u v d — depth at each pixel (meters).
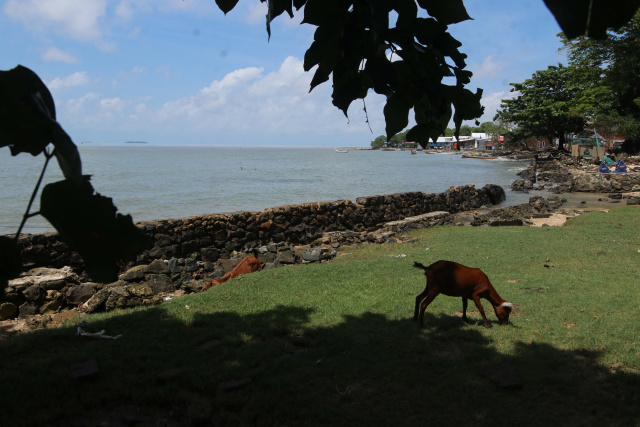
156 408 4.59
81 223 0.94
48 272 9.42
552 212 24.50
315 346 6.05
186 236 11.96
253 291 8.60
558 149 75.00
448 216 19.44
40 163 83.94
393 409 4.57
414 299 8.12
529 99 72.88
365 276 9.71
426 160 120.12
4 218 23.62
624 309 7.49
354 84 1.63
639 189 35.09
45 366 5.22
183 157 147.25
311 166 90.06
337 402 4.69
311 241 14.88
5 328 7.90
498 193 28.77
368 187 45.03
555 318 7.08
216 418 4.36
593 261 11.14
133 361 5.43
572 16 0.85
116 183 47.19
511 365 5.52
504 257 11.59
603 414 4.48
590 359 5.68
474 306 7.80
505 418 4.41
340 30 1.55
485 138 156.50
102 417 4.39
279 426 4.25
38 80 1.00
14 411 4.30
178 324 6.82
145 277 10.43
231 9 1.66
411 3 1.40
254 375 5.16
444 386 5.00
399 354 5.78
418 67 1.48
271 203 32.41
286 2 1.56
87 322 6.88
